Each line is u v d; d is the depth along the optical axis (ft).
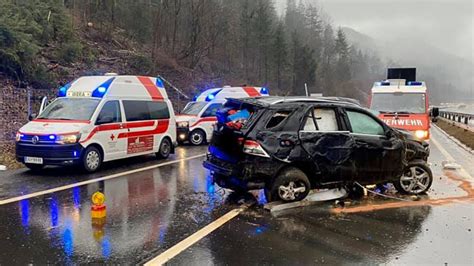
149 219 20.67
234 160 22.97
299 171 23.26
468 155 46.73
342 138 24.00
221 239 17.99
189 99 94.32
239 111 24.53
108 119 34.22
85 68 77.61
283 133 22.81
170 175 32.09
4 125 46.29
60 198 24.39
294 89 220.02
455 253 16.78
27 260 15.47
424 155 27.22
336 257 16.17
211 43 141.28
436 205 23.99
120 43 105.19
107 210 22.15
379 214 22.06
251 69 193.47
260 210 22.50
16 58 56.13
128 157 37.73
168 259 15.79
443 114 130.21
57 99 35.17
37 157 30.76
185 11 134.00
